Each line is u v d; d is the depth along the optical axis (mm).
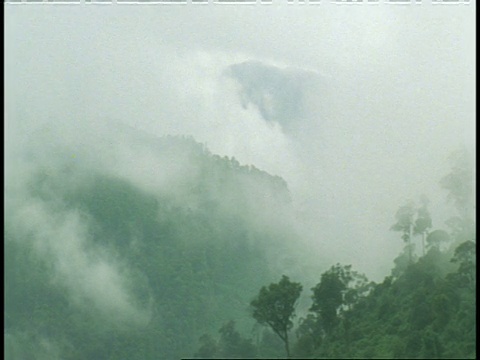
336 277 87500
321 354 77312
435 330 73938
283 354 81625
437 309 75562
